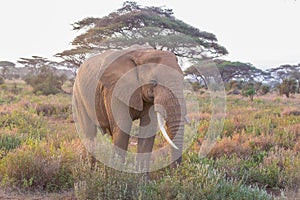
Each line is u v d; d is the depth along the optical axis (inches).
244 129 443.8
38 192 232.5
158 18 778.2
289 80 1284.4
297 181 252.5
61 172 242.8
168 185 202.1
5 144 337.7
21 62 1818.4
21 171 240.5
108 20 861.2
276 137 374.9
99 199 201.0
